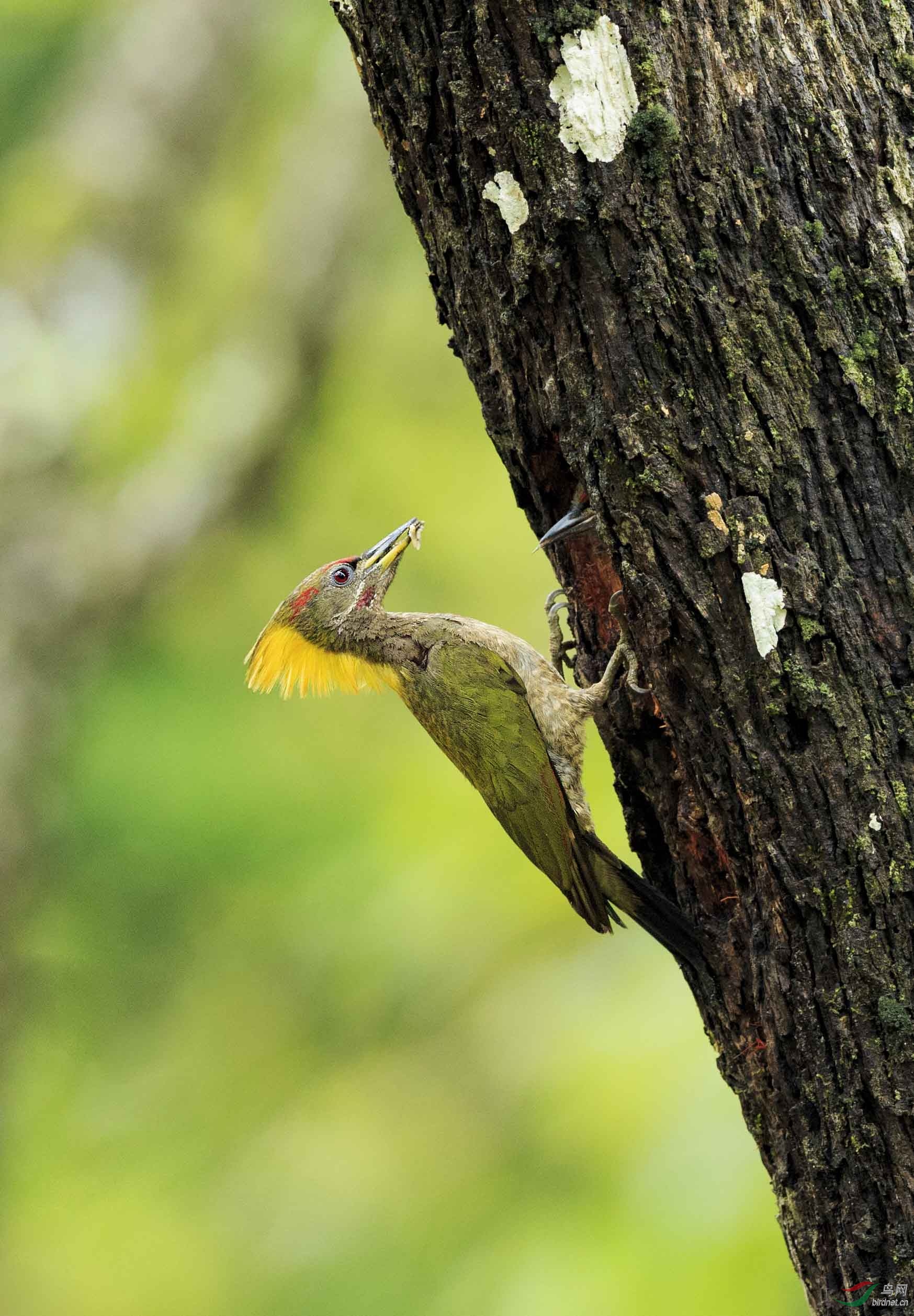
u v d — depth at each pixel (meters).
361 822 14.19
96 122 18.00
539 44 5.85
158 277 17.84
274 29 18.64
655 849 7.39
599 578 7.74
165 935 14.58
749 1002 6.68
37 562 15.55
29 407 16.03
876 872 5.88
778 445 5.91
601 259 5.93
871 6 5.98
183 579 16.48
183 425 17.17
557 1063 12.30
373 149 17.53
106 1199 14.16
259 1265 13.27
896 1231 5.94
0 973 14.43
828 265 5.88
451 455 16.55
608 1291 10.45
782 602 5.93
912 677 5.89
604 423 6.07
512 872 13.41
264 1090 14.43
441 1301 12.12
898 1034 5.85
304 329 17.23
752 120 5.86
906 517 5.92
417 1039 14.00
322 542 16.38
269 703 15.13
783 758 6.02
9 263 17.06
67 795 14.74
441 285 6.68
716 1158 10.81
